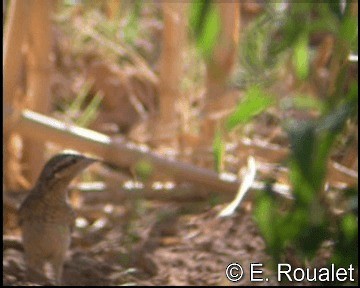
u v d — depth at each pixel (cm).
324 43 679
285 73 624
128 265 815
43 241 761
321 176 345
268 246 422
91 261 823
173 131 1002
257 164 838
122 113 1351
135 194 955
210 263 805
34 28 944
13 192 970
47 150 1064
